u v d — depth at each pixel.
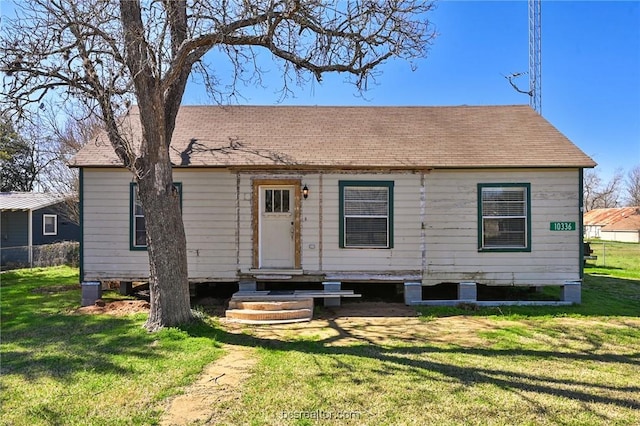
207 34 7.06
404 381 5.00
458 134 11.24
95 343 6.50
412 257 10.02
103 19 6.93
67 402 4.41
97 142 10.48
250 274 10.00
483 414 4.17
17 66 7.29
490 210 10.02
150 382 4.94
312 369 5.41
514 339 7.01
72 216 20.16
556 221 9.88
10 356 5.88
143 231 10.10
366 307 9.79
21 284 12.89
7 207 19.33
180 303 7.42
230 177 10.08
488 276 9.95
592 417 4.12
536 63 16.00
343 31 7.96
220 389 4.76
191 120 12.11
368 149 10.47
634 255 26.62
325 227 10.05
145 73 6.94
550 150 10.23
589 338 7.08
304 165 9.84
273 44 7.53
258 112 12.70
